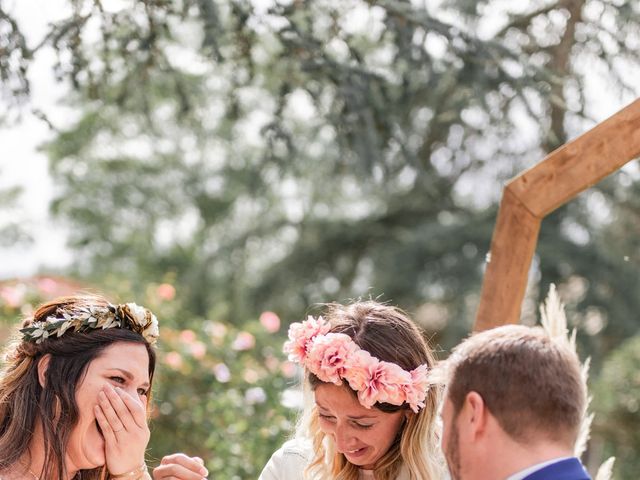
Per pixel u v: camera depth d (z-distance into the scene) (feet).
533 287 32.65
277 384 16.80
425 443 8.61
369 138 15.28
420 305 34.83
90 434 8.23
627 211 29.45
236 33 14.14
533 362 6.31
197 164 39.42
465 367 6.48
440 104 21.65
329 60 14.46
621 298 31.68
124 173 40.81
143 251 43.37
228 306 37.40
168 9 13.66
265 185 34.04
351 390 8.32
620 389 31.45
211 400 16.63
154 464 16.98
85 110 32.68
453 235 33.42
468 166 30.25
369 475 8.96
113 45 15.29
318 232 37.19
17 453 8.09
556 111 19.20
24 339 8.36
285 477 9.34
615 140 9.36
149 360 8.76
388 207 36.60
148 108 16.19
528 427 6.24
